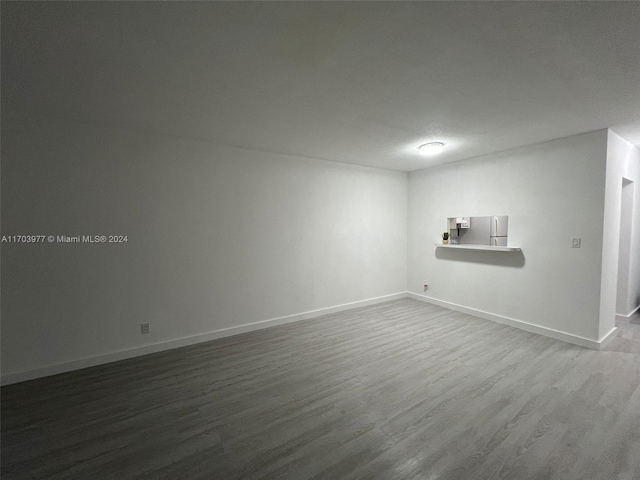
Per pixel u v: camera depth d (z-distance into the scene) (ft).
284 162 13.05
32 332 8.46
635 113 8.27
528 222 11.73
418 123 9.14
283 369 8.98
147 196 10.08
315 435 6.10
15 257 8.22
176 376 8.61
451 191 14.89
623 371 8.54
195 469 5.26
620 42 5.00
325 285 14.53
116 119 8.81
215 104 7.72
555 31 4.73
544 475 5.02
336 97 7.29
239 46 5.19
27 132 8.27
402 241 17.52
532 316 11.78
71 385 8.13
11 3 4.00
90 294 9.25
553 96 7.20
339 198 14.87
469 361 9.33
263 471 5.20
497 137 10.56
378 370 8.85
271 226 12.79
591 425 6.26
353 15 4.36
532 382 8.02
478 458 5.42
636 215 12.86
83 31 4.70
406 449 5.67
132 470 5.25
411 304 16.21
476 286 13.94
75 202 8.96
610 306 10.75
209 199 11.26
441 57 5.53
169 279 10.55
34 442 5.95
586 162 10.08
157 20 4.46
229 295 11.82
